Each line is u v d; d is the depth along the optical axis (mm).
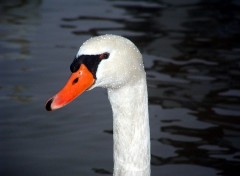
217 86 13977
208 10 20594
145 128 7125
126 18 19359
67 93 6703
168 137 11695
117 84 6891
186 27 18625
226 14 20141
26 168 10633
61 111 12719
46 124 12164
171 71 14820
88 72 6715
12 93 13445
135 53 6867
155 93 13539
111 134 11844
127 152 7160
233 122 12250
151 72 14688
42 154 11102
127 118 7070
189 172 10484
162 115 12523
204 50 16531
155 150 11242
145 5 21000
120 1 21438
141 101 7039
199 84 14078
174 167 10656
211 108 12852
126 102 7004
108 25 18562
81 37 17328
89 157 11023
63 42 16891
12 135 11734
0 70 14711
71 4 20938
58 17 19375
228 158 10969
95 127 12086
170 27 18594
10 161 10859
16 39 17109
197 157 10992
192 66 15234
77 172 10508
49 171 10531
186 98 13312
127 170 7184
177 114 12578
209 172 10500
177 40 17344
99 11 20109
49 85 13898
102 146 11406
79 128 12047
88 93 13625
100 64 6727
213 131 11922
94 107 12922
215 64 15438
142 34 17797
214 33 18125
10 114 12508
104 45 6723
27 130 11922
